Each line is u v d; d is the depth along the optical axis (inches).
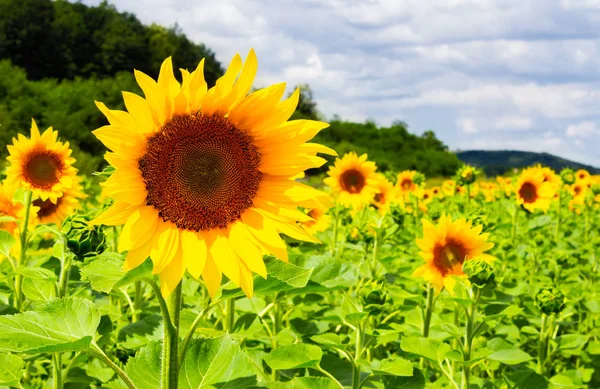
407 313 71.5
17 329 35.9
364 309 52.7
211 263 39.5
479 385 62.2
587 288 97.3
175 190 39.6
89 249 46.6
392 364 50.8
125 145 37.7
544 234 135.2
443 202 187.3
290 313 76.4
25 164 84.8
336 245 99.1
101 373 60.4
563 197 165.5
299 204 42.1
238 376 41.1
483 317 58.1
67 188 88.1
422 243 71.2
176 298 37.3
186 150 40.0
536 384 58.5
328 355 58.2
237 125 42.1
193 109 40.8
